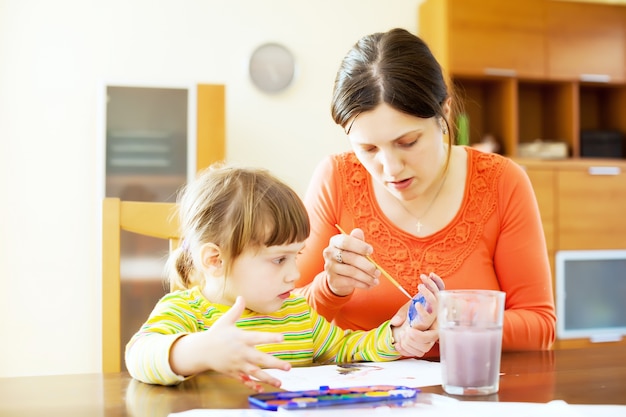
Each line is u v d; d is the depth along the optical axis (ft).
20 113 10.82
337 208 4.89
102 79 11.00
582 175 11.93
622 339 12.11
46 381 3.22
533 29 11.93
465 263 4.67
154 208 4.40
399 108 3.81
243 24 11.51
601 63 12.33
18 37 10.83
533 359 3.61
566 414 2.47
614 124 13.56
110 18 11.08
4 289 10.71
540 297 4.54
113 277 4.25
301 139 11.71
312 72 11.76
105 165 10.02
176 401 2.77
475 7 11.61
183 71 11.29
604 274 12.07
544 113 13.30
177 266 4.10
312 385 3.03
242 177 3.83
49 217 10.85
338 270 4.14
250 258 3.71
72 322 10.86
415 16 12.23
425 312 3.53
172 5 11.27
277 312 3.93
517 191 4.75
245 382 2.83
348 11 11.91
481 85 12.88
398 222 4.79
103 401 2.81
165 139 10.14
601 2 12.31
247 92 11.51
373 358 3.74
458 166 4.86
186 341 2.97
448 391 2.83
